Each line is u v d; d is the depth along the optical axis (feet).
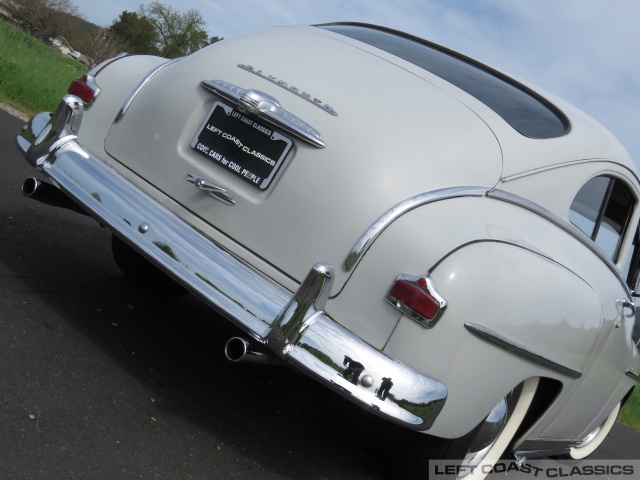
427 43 12.44
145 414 9.02
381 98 9.64
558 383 10.55
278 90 9.52
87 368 9.41
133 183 9.82
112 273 13.73
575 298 9.69
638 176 12.40
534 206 9.88
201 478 8.22
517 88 11.73
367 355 8.09
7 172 17.93
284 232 8.93
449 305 8.17
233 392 11.07
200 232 9.23
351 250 8.62
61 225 15.55
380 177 8.85
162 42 220.64
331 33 11.30
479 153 9.51
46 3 165.48
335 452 10.75
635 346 13.64
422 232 8.54
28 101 33.83
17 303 10.35
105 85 10.55
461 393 8.50
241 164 9.31
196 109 9.73
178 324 12.62
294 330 8.07
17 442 7.13
